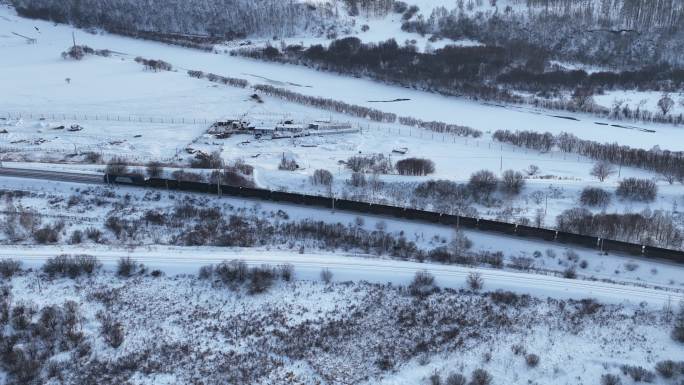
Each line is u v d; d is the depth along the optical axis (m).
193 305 80.19
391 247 95.50
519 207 113.19
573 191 116.88
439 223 101.69
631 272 88.94
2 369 68.00
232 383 67.56
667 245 94.88
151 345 73.06
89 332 74.38
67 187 113.62
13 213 101.69
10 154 137.38
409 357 72.31
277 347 73.31
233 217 103.69
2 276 83.62
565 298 80.88
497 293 81.69
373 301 81.31
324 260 89.19
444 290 83.00
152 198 110.62
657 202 112.50
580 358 71.50
